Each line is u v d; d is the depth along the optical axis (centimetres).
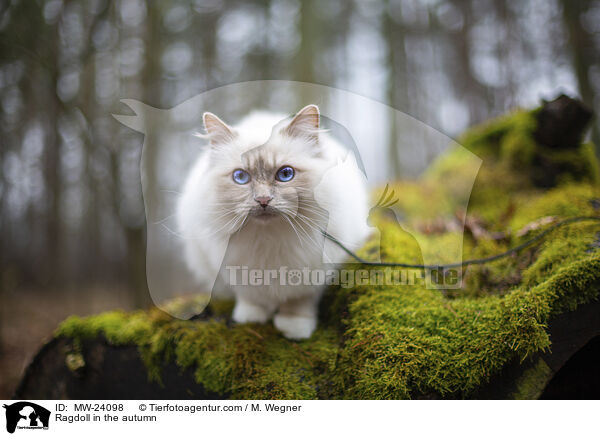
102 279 640
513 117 303
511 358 135
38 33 320
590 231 172
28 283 600
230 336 165
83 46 351
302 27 382
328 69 269
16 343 397
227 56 362
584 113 254
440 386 136
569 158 265
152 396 169
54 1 346
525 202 250
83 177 544
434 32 471
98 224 615
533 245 181
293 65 310
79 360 179
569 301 137
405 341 144
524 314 136
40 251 620
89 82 366
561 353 135
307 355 155
